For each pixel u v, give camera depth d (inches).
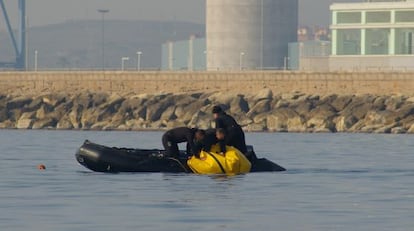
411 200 3176.7
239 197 3250.5
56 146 6953.7
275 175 4109.3
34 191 3440.0
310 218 2738.7
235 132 4205.2
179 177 3969.0
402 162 5103.3
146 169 4158.5
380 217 2760.8
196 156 4151.1
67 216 2765.7
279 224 2623.0
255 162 4303.6
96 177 3991.1
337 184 3735.2
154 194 3331.7
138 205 3016.7
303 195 3321.9
